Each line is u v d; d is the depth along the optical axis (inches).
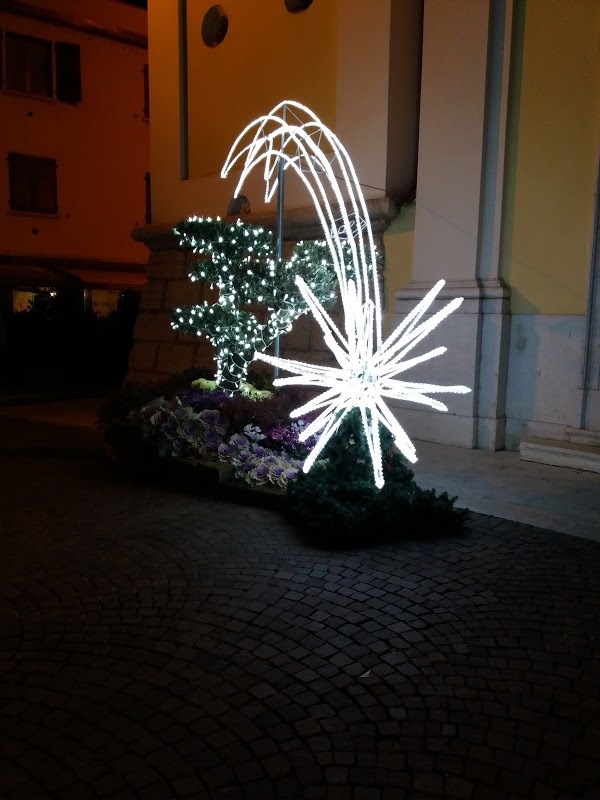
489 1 328.8
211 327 302.2
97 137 859.4
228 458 265.0
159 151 515.2
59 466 316.2
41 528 224.7
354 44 384.8
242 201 460.1
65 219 847.1
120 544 209.0
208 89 484.1
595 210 307.3
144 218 915.4
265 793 105.2
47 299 765.3
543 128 324.5
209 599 170.4
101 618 160.9
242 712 124.9
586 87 309.6
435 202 356.8
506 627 156.7
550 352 327.9
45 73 813.2
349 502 216.5
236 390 322.0
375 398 224.2
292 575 184.7
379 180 381.1
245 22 456.1
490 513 239.5
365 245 388.5
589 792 105.6
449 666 140.6
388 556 198.2
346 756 113.6
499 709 126.3
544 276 329.1
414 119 387.5
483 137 336.5
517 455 331.9
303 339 416.5
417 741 117.5
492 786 106.9
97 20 818.8
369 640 150.6
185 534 217.6
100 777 108.0
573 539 213.8
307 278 299.0
